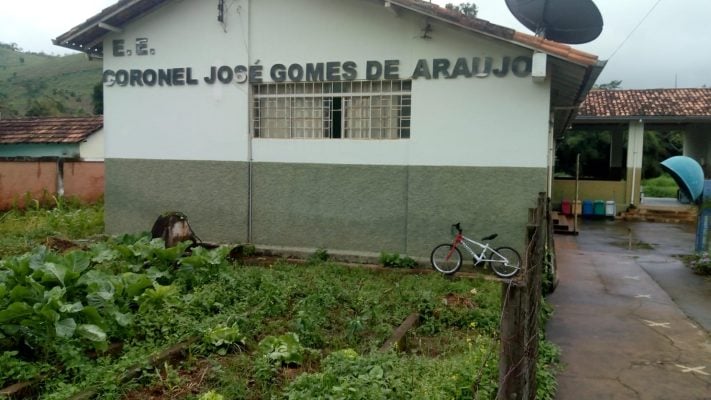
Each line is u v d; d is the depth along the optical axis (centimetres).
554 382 496
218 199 1062
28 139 1975
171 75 1072
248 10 1017
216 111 1052
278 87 1025
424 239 946
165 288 630
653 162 3844
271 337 541
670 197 2948
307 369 507
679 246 1391
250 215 1045
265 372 472
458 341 596
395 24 938
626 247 1368
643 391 495
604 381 515
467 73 905
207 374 481
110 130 1121
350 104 984
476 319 656
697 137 2427
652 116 2033
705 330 672
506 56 887
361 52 960
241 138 1040
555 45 805
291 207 1020
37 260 616
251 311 643
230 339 548
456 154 922
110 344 544
